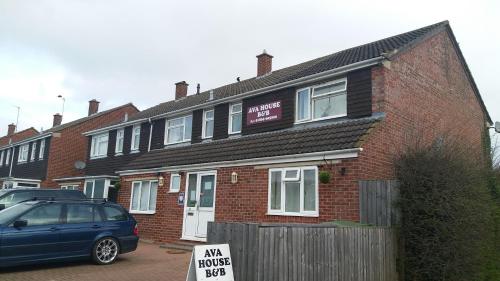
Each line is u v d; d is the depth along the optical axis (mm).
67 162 30750
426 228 9023
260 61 22906
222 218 14453
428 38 15492
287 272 7066
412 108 13969
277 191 12945
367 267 8383
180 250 14328
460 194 9234
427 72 15203
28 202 11039
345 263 7973
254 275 6723
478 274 9586
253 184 13664
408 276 9141
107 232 11258
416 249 9117
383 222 9359
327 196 11492
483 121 19031
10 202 14625
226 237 7203
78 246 10727
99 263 11008
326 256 7688
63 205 10922
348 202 10984
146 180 18375
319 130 13469
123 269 10453
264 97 16453
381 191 9500
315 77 14453
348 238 8125
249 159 13758
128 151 24141
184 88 28359
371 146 11602
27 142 34594
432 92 15328
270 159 13102
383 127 12297
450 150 10000
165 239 16578
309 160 12102
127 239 11648
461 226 9078
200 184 15742
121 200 19625
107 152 26203
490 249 10297
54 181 29125
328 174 11469
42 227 10273
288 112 15352
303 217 11945
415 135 12086
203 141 18922
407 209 9227
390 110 12797
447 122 16047
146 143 22656
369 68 13219
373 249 8586
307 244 7434
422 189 9180
